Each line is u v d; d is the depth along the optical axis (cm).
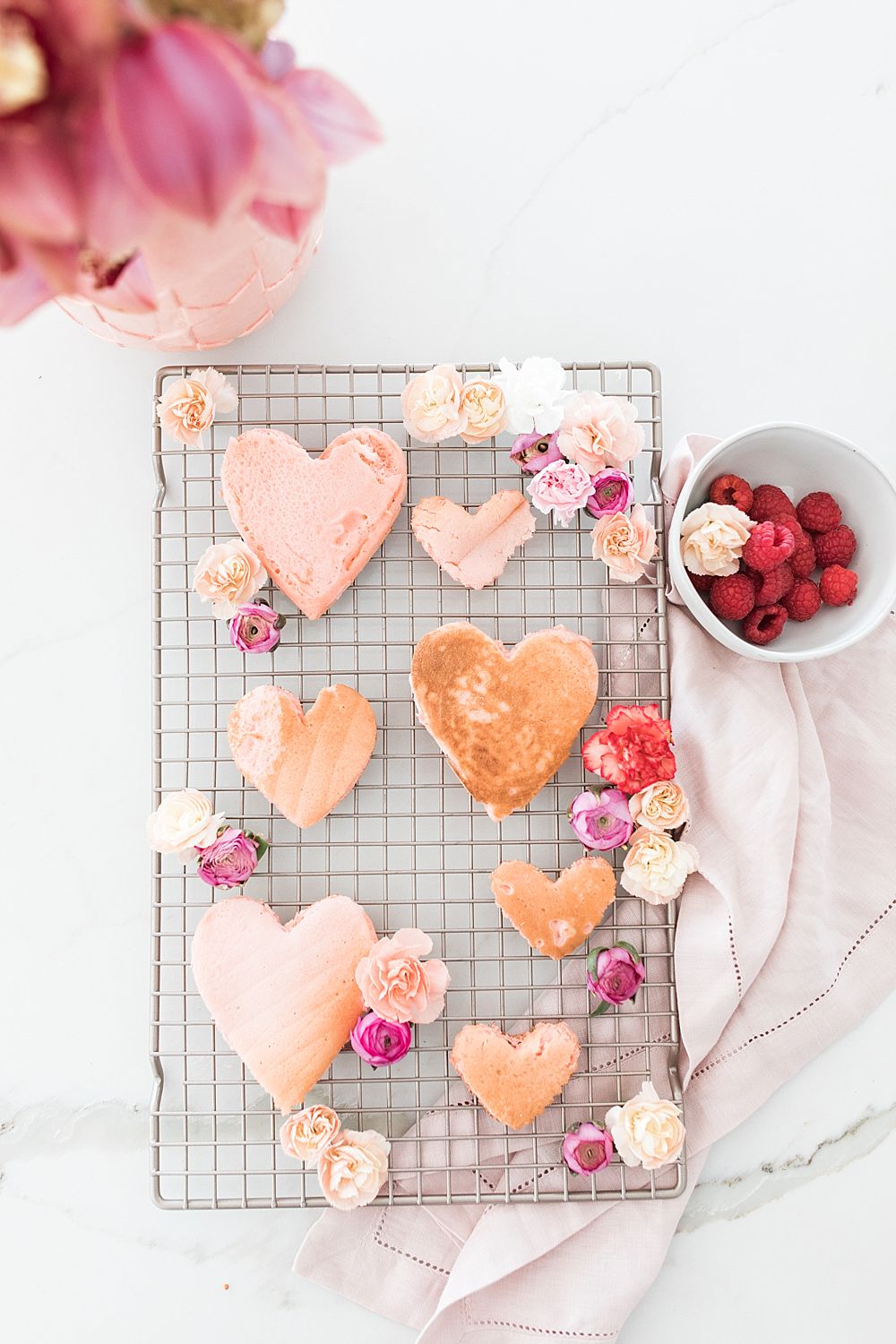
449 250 89
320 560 85
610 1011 88
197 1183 88
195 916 89
